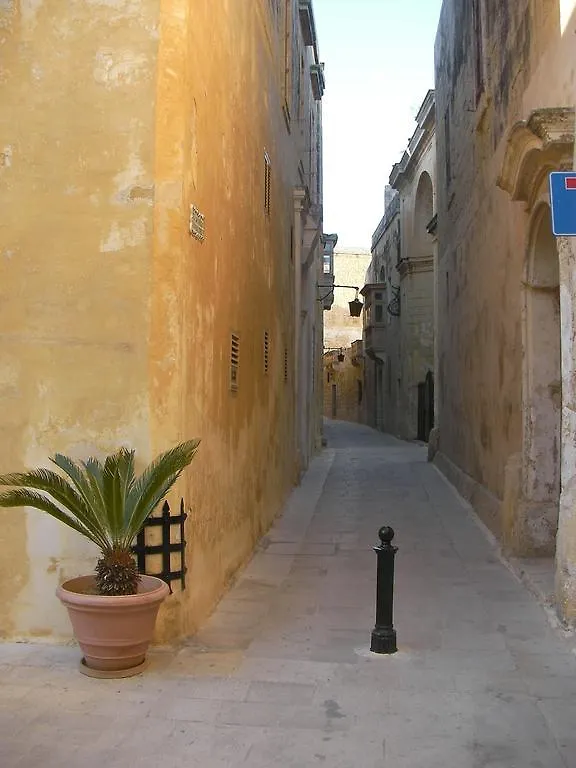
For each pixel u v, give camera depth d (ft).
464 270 49.32
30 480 17.07
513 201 29.94
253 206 31.96
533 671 17.98
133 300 19.29
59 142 19.69
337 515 41.60
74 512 17.40
